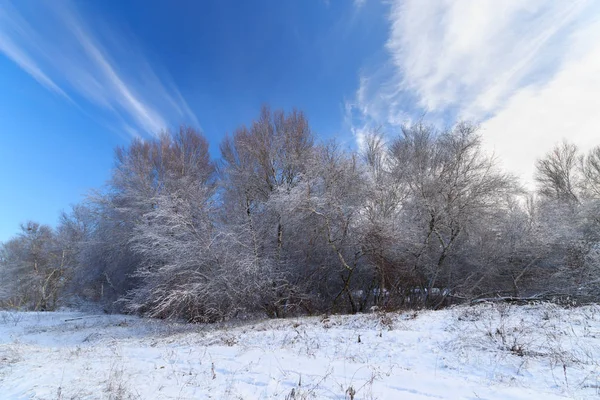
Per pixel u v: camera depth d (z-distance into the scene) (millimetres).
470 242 18734
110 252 20703
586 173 24359
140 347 10102
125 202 20625
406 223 16641
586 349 6289
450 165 17703
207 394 5012
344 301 17953
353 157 16031
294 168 17719
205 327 13922
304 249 16625
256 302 15070
